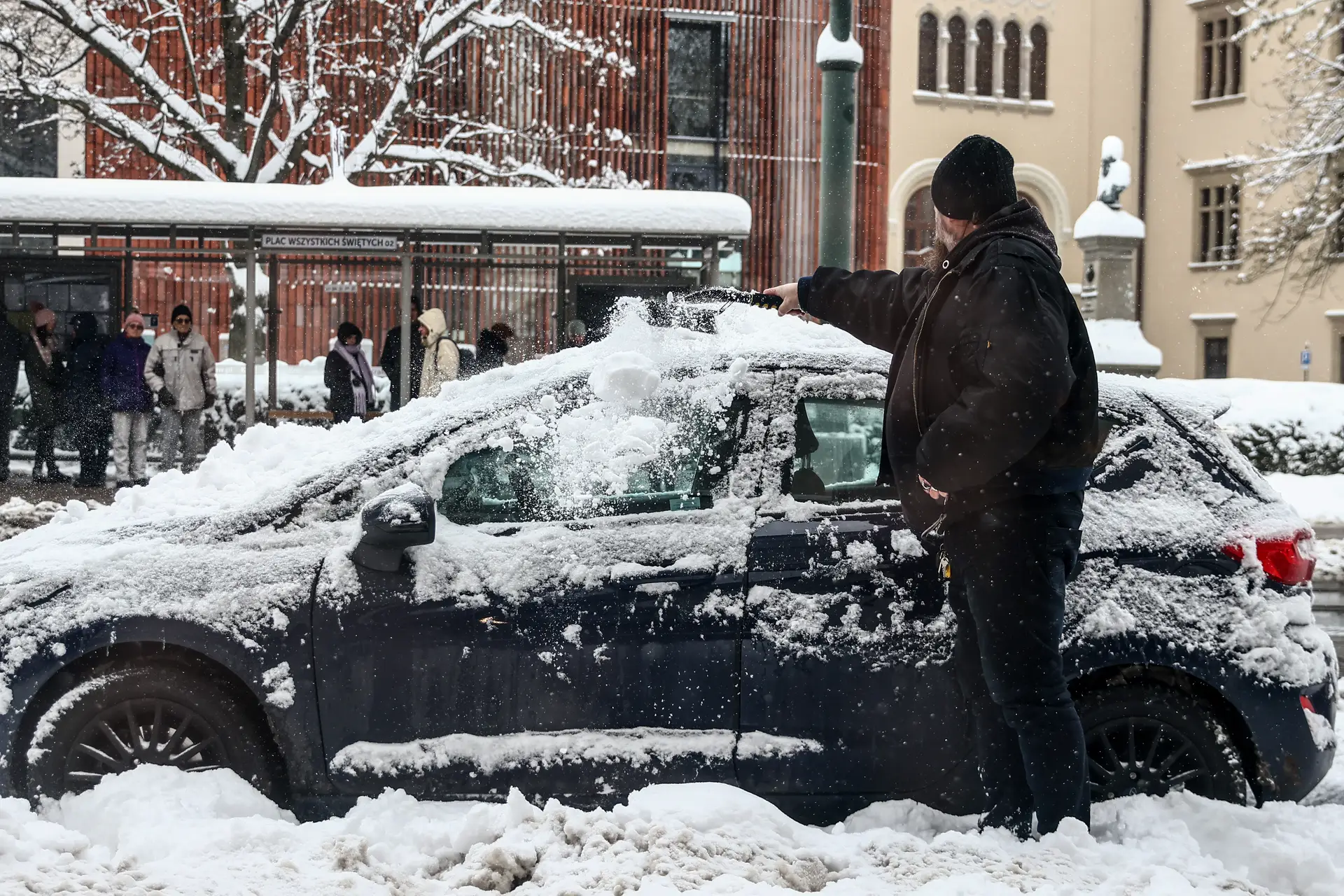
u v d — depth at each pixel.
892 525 4.46
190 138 22.95
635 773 4.33
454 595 4.35
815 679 4.37
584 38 25.66
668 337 4.74
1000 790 4.18
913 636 4.38
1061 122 40.72
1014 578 3.82
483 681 4.34
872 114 36.12
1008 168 3.96
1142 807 4.24
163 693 4.32
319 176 27.27
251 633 4.30
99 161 26.67
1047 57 40.50
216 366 17.06
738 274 33.09
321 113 22.97
